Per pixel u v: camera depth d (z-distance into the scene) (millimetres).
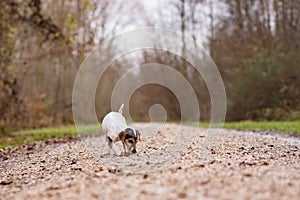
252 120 26219
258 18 27719
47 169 8602
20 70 23172
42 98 27391
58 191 5805
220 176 6051
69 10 27266
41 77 27391
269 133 15977
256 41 27391
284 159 7969
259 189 5148
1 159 11055
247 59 27547
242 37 28562
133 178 6379
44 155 11172
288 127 17125
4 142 15672
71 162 9250
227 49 29234
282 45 25625
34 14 20641
